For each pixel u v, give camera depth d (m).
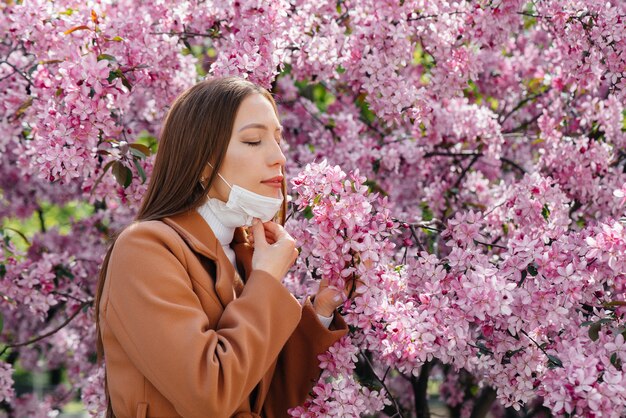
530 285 2.30
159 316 1.92
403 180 4.09
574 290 2.27
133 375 2.01
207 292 2.06
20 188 4.70
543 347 2.40
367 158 3.84
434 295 2.34
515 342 2.42
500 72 4.37
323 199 2.16
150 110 3.71
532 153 4.31
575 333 2.33
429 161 4.08
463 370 4.40
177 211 2.13
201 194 2.15
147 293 1.94
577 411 1.98
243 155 2.09
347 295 2.26
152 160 3.10
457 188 3.97
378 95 3.18
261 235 2.15
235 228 2.30
